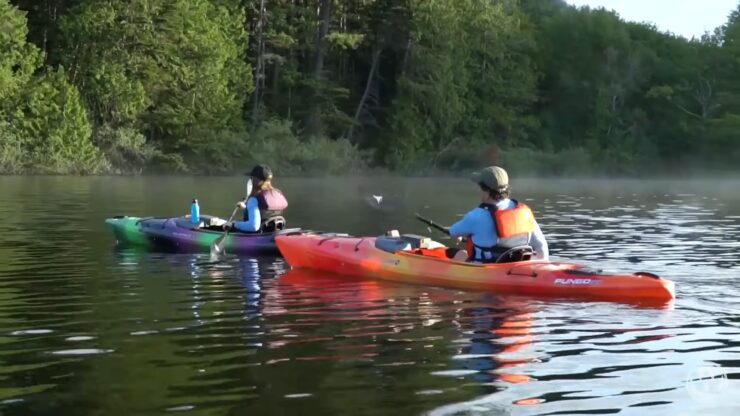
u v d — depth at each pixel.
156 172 39.91
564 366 4.81
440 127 47.84
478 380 4.51
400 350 5.19
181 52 40.53
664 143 52.91
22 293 7.27
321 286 7.85
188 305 6.76
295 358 4.98
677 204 21.03
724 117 51.06
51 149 34.91
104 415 3.93
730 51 51.69
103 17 37.06
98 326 5.89
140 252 10.29
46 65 37.34
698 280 8.13
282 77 45.12
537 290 7.36
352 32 46.59
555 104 55.53
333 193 24.83
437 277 7.88
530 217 7.96
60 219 14.35
